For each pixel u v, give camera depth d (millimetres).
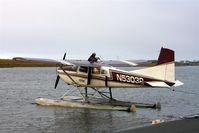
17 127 16797
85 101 24375
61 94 37219
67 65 25047
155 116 20516
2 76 89750
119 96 36156
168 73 23484
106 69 24031
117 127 16766
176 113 22047
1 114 20953
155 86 22766
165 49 23516
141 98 34000
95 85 24438
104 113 21297
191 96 35531
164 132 9102
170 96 35781
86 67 24453
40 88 46062
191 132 9070
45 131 15820
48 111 22062
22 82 60938
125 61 29625
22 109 23141
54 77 84875
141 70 23469
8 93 37312
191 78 77688
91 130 15992
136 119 19266
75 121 18469
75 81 24906
